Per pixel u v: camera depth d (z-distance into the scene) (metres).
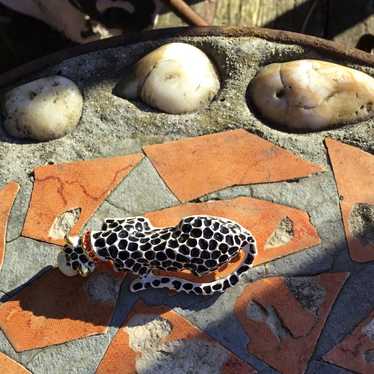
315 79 0.21
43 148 0.21
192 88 0.21
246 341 0.19
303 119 0.21
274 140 0.21
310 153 0.21
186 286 0.19
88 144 0.21
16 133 0.21
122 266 0.19
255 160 0.21
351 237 0.20
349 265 0.20
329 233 0.20
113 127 0.21
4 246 0.20
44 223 0.20
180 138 0.21
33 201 0.21
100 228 0.20
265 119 0.21
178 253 0.18
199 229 0.18
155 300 0.19
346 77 0.21
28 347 0.19
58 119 0.21
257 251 0.20
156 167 0.21
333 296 0.19
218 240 0.18
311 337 0.19
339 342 0.19
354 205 0.20
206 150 0.21
